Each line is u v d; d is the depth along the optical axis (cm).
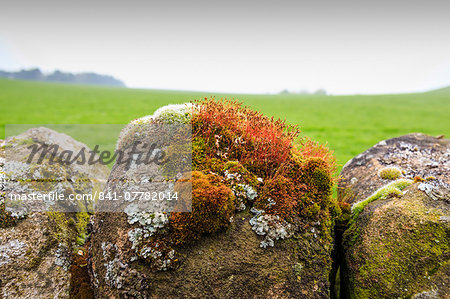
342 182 405
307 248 256
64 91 3981
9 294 268
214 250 243
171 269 235
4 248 288
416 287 237
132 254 240
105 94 3812
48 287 286
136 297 232
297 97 3875
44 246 308
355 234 294
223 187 254
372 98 3300
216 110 329
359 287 266
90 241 320
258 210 262
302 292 245
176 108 326
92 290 285
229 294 234
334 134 1401
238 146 308
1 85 4094
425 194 276
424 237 249
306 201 273
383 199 304
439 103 2653
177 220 243
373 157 411
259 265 243
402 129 1556
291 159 301
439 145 393
